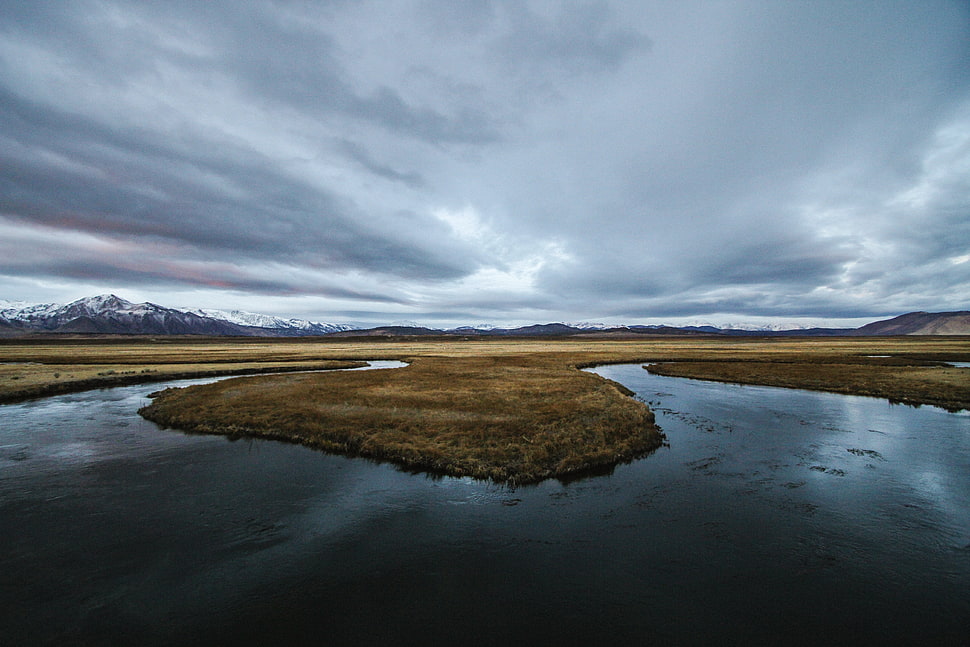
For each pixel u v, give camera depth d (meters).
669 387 43.56
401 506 14.66
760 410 30.92
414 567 11.06
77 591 9.91
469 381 41.88
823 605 9.62
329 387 37.31
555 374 48.62
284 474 17.62
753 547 12.09
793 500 15.27
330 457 19.86
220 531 12.82
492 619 9.20
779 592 10.10
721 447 21.73
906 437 23.58
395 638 8.60
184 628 8.82
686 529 13.12
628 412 26.62
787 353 87.44
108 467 18.31
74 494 15.39
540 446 19.95
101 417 28.06
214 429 24.27
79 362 69.12
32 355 87.06
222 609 9.41
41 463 18.75
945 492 15.98
